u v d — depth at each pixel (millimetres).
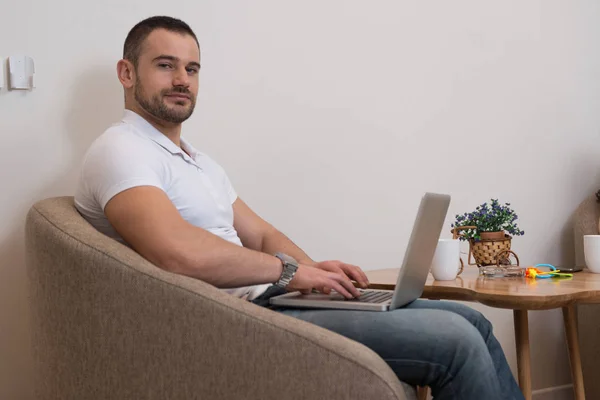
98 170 1508
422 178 2727
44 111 1964
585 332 2953
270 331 1207
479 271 2045
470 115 2867
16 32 1921
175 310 1269
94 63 2039
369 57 2584
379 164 2613
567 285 1725
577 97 3240
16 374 1922
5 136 1911
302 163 2430
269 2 2357
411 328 1376
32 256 1457
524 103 3043
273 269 1560
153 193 1469
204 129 2229
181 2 2188
